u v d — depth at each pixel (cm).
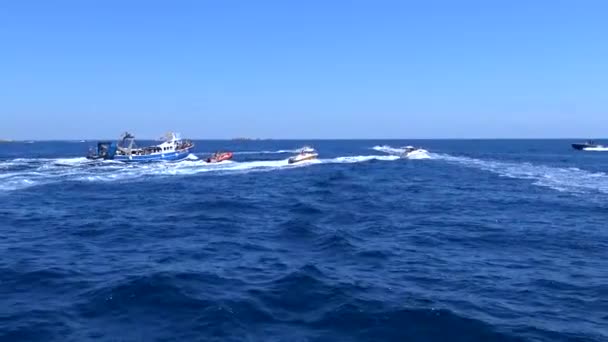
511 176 4969
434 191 3869
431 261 1697
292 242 2009
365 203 3200
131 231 2272
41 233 2242
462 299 1279
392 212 2845
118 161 6981
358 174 5388
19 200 3400
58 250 1878
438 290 1359
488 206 3047
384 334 1057
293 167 6419
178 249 1884
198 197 3528
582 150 12044
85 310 1190
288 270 1545
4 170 5519
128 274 1488
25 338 1027
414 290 1352
